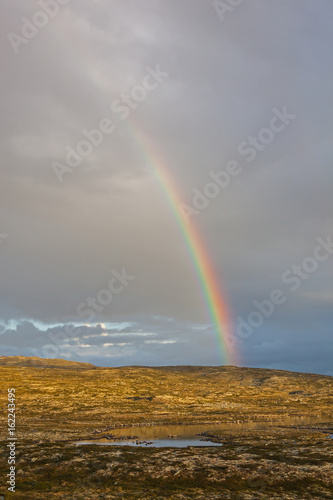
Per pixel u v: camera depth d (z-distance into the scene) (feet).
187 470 188.96
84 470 194.59
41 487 171.01
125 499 152.15
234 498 152.46
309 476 175.83
